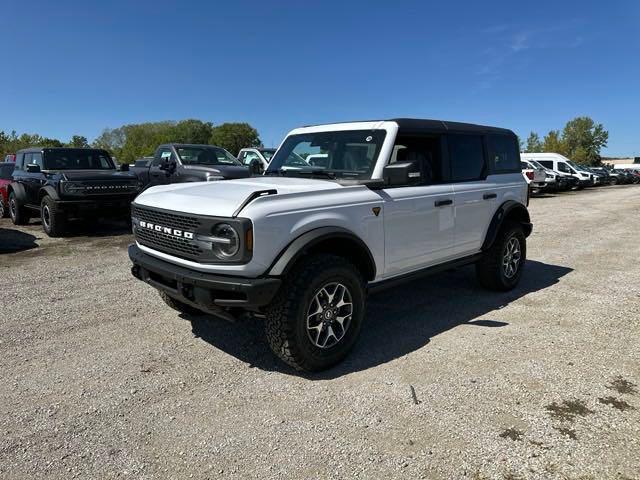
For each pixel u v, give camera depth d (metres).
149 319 4.87
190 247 3.59
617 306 5.31
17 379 3.58
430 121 4.86
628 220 13.05
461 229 5.05
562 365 3.80
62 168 10.80
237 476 2.52
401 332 4.52
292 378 3.60
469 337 4.39
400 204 4.30
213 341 4.31
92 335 4.44
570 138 91.31
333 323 3.76
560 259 7.88
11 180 11.95
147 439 2.85
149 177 13.12
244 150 15.27
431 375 3.63
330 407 3.19
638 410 3.14
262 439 2.84
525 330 4.57
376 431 2.91
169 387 3.47
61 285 6.13
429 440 2.82
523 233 5.99
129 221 11.04
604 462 2.62
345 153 4.52
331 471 2.56
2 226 11.60
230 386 3.48
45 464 2.62
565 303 5.42
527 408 3.16
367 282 4.18
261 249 3.34
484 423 2.99
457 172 5.08
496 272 5.62
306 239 3.49
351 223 3.87
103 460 2.66
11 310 5.13
